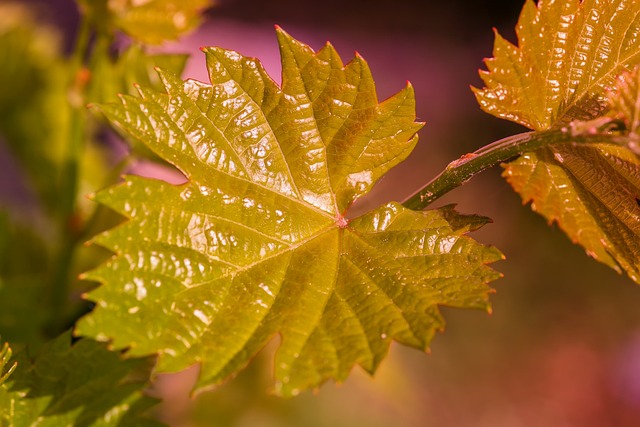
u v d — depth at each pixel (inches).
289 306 13.7
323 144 14.4
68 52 51.9
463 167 14.2
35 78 20.7
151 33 17.2
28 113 20.3
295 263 14.0
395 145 14.4
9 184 43.6
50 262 18.7
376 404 45.0
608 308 60.1
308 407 41.7
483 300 13.6
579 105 14.6
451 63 87.0
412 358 54.8
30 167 20.1
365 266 14.0
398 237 14.2
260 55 82.3
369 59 88.0
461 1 92.4
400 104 14.4
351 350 13.4
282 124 14.3
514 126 73.7
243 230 14.0
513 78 14.7
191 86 14.1
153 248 13.6
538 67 14.6
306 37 89.9
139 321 13.3
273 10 89.0
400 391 24.2
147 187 13.7
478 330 57.9
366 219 14.3
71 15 53.1
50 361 14.3
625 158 14.3
